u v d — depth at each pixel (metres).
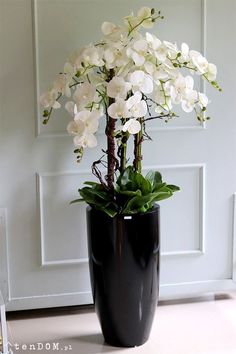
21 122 2.45
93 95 2.07
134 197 2.15
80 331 2.46
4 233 2.51
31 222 2.53
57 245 2.57
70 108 2.16
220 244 2.72
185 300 2.75
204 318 2.56
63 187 2.54
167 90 2.11
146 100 2.33
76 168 2.53
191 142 2.61
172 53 2.08
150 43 2.03
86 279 2.63
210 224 2.70
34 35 2.39
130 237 2.17
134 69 2.08
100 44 2.10
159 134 2.57
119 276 2.21
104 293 2.25
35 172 2.50
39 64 2.42
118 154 2.30
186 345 2.32
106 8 2.43
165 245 2.67
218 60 2.56
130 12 2.45
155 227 2.23
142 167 2.58
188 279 2.72
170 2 2.47
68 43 2.42
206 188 2.66
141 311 2.26
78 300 2.63
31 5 2.37
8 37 2.38
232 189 2.69
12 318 2.58
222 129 2.63
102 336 2.41
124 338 2.29
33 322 2.54
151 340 2.37
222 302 2.73
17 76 2.41
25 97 2.43
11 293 2.56
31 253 2.55
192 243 2.69
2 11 2.36
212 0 2.51
